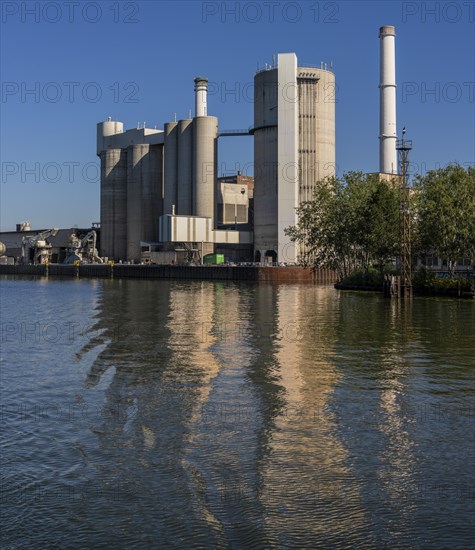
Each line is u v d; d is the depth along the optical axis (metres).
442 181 96.94
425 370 33.19
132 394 27.78
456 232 91.06
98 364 35.28
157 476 17.92
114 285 146.62
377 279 107.81
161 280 175.62
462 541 14.46
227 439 21.20
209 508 15.98
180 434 21.73
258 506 16.06
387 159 192.38
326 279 161.25
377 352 39.09
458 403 26.17
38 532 14.84
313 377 31.38
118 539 14.52
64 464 18.86
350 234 113.50
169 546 14.24
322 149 182.62
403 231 90.50
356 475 18.08
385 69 193.00
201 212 199.88
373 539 14.55
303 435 21.66
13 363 35.75
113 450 20.08
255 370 33.25
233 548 14.20
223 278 170.75
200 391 28.31
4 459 19.30
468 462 19.11
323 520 15.39
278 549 14.14
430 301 80.88
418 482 17.59
